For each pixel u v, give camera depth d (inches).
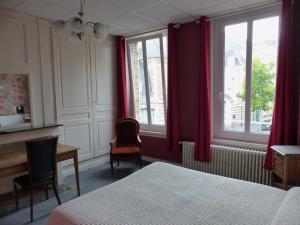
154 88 167.5
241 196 64.6
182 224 51.6
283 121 107.3
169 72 147.1
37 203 110.5
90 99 160.1
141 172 85.4
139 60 173.8
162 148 164.4
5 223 93.4
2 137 109.3
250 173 118.6
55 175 104.3
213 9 119.9
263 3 112.1
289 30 104.0
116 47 175.0
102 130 170.1
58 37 138.0
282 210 51.3
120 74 174.1
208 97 131.5
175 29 144.6
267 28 117.6
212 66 137.1
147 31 159.0
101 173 151.7
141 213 56.6
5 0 102.3
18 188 123.2
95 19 133.2
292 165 90.1
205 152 133.3
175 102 147.5
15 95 122.8
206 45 130.0
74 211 58.2
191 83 143.9
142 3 109.8
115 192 69.0
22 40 120.6
